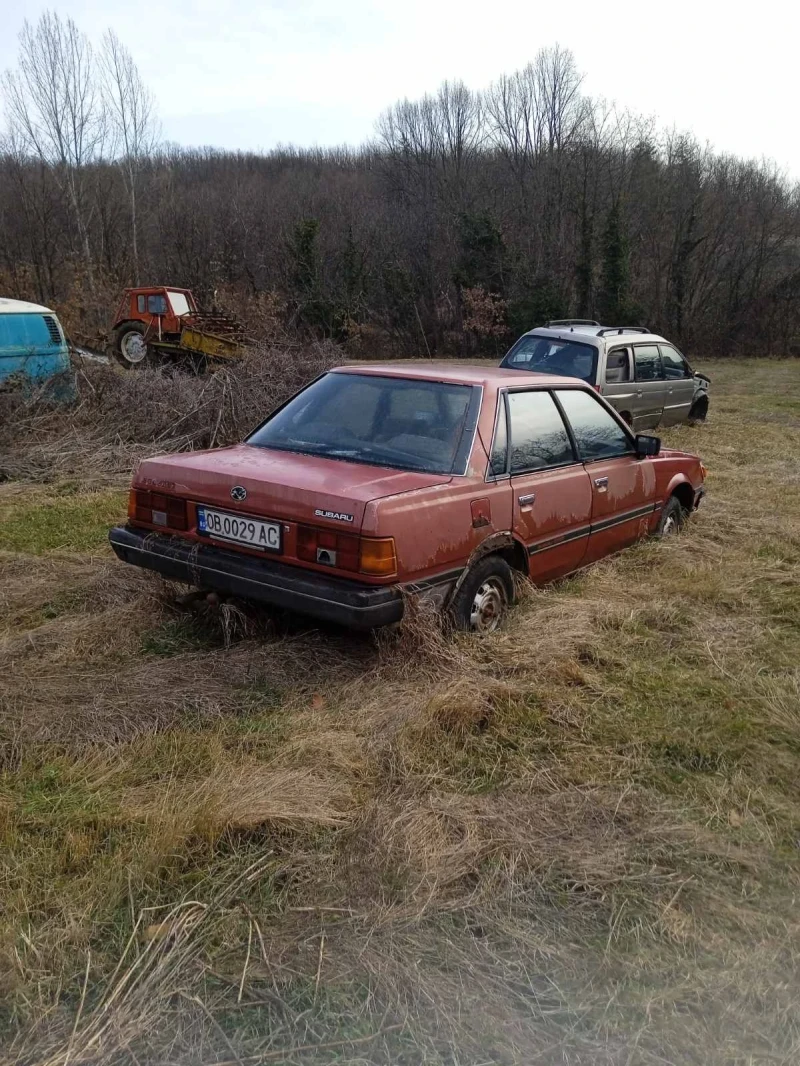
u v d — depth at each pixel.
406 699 3.59
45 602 4.83
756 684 4.00
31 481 8.44
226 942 2.24
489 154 42.28
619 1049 1.95
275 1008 2.03
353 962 2.18
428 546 3.77
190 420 9.92
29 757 3.12
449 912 2.38
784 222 34.94
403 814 2.80
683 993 2.13
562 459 4.92
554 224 37.50
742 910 2.45
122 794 2.91
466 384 4.41
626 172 37.00
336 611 3.53
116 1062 1.88
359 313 35.19
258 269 38.44
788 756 3.36
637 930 2.34
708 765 3.29
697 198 34.84
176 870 2.50
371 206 41.50
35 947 2.19
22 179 36.00
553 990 2.12
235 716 3.48
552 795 3.00
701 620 4.79
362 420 4.41
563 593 5.06
